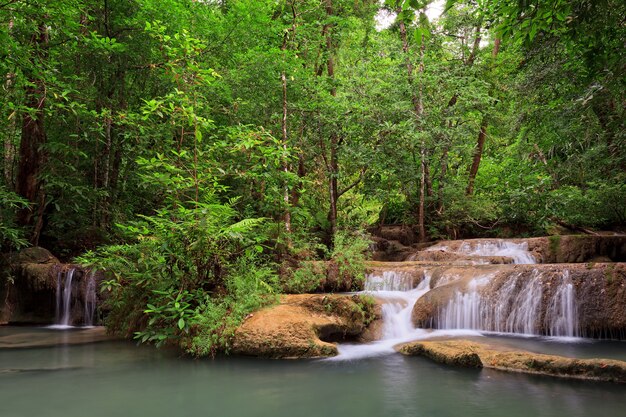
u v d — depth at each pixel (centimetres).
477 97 1520
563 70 931
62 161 1212
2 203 1095
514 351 631
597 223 1614
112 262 797
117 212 1251
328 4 1548
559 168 1319
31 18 905
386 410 434
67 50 1127
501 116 1678
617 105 962
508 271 847
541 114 1127
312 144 1393
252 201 1074
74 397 480
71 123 1195
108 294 997
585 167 1236
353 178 1677
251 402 464
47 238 1256
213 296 755
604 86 652
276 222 1050
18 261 1066
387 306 844
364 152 1416
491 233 1741
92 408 445
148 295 811
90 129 1067
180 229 702
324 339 718
